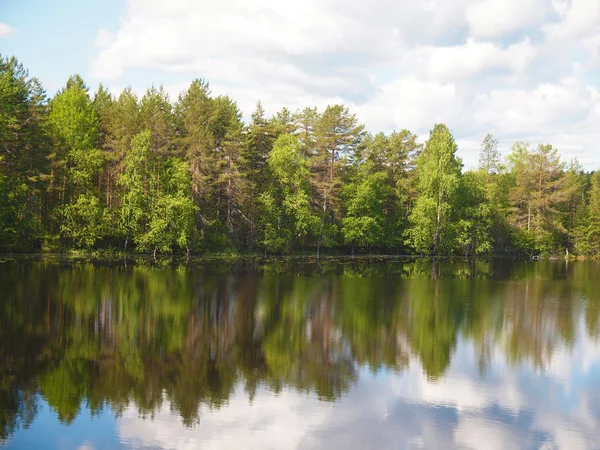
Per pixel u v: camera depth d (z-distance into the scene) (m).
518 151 93.88
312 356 20.81
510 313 30.36
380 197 76.12
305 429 14.31
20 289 32.12
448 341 23.69
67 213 54.00
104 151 60.38
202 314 27.56
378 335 24.48
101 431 13.82
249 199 65.06
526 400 16.80
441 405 16.22
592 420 15.36
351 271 51.31
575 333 25.66
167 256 58.69
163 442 13.34
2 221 48.56
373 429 14.44
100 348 20.73
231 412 15.25
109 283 36.06
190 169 59.28
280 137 66.06
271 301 32.09
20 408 15.06
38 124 52.09
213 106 65.12
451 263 65.94
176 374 18.19
